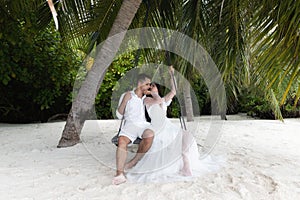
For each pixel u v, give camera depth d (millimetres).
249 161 3533
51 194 2572
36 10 5246
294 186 2744
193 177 3010
